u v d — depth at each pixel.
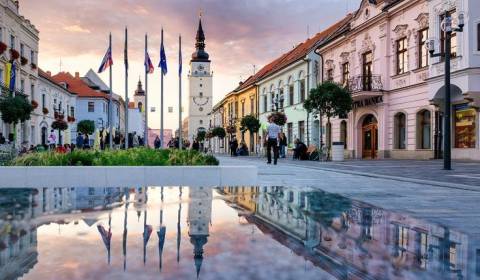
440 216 4.89
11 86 34.62
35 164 8.56
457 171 13.55
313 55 36.94
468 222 4.46
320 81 36.59
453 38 20.58
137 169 7.64
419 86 23.89
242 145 44.84
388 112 27.02
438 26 21.33
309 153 26.72
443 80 20.64
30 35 42.38
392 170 14.23
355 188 8.24
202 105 98.31
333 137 34.22
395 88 26.19
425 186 8.74
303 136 39.12
